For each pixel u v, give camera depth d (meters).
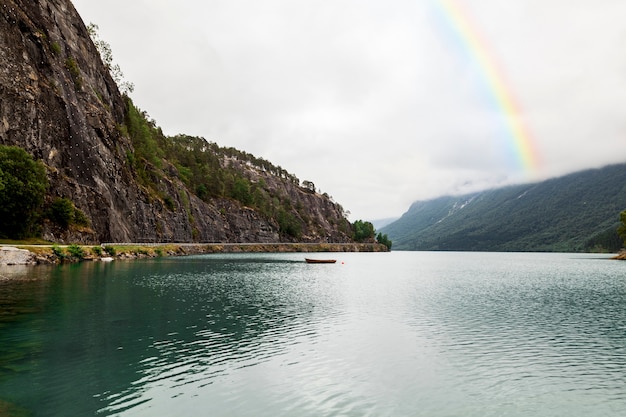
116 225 124.06
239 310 41.81
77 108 121.62
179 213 177.75
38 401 18.73
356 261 172.50
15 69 103.31
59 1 138.50
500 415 19.06
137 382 21.47
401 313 42.53
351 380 22.92
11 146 90.19
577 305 49.00
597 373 24.66
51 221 96.50
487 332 34.50
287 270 97.88
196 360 25.36
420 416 18.69
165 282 61.94
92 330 31.47
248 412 18.47
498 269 123.88
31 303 40.91
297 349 28.44
